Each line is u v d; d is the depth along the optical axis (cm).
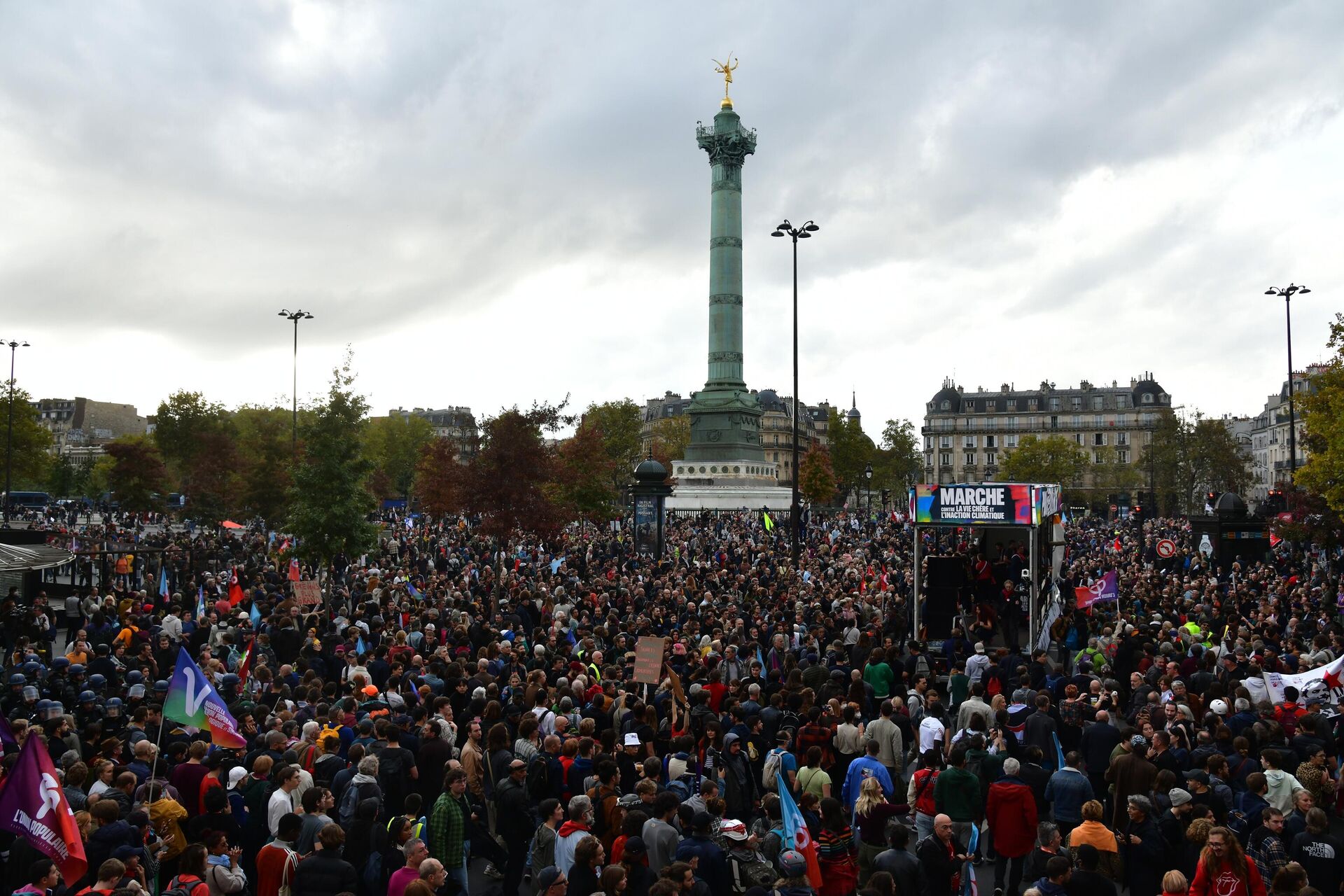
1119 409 17325
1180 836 1238
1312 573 4838
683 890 976
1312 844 1148
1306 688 1836
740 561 5078
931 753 1381
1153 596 3247
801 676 1841
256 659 2178
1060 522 3250
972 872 1181
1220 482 12125
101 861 1057
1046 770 1498
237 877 1092
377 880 1120
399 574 3822
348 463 4122
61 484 13588
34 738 1002
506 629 2512
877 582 3622
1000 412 18088
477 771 1391
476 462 4794
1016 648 2784
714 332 10556
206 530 7356
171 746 1358
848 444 13888
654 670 1775
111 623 2397
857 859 1289
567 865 1143
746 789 1480
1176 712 1627
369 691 1698
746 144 10338
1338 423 3944
